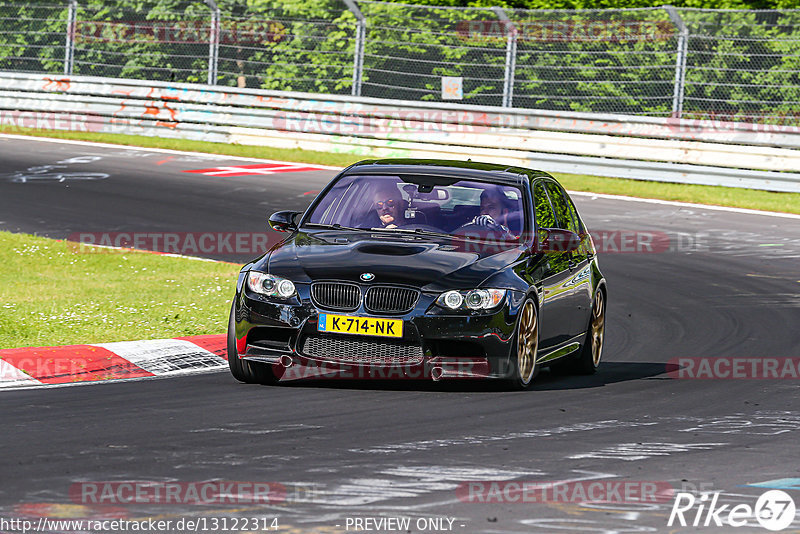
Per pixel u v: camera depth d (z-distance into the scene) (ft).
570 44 226.38
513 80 226.58
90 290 118.83
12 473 56.85
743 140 210.18
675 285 136.67
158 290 120.37
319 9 246.27
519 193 92.63
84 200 178.09
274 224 91.97
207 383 84.02
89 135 246.68
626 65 223.51
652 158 214.90
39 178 195.21
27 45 264.93
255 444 64.18
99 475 56.85
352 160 228.63
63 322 101.71
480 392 82.79
